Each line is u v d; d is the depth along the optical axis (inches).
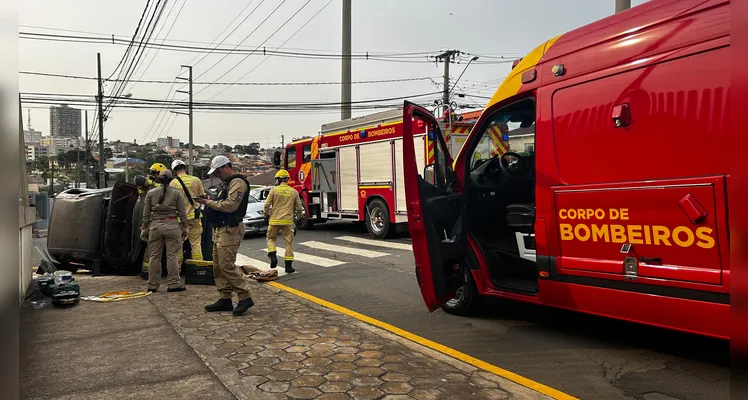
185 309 230.2
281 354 166.7
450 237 199.8
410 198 185.2
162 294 264.8
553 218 172.9
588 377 151.2
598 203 157.4
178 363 158.2
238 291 219.0
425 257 186.4
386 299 256.1
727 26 127.3
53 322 208.2
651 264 144.3
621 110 149.9
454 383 142.8
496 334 195.3
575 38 170.2
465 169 219.8
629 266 149.7
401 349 172.1
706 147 130.7
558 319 212.7
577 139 163.9
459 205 207.0
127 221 317.4
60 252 340.2
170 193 272.2
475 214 220.7
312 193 602.5
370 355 165.8
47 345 177.3
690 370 154.3
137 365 156.8
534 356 170.1
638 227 146.8
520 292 197.3
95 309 231.0
